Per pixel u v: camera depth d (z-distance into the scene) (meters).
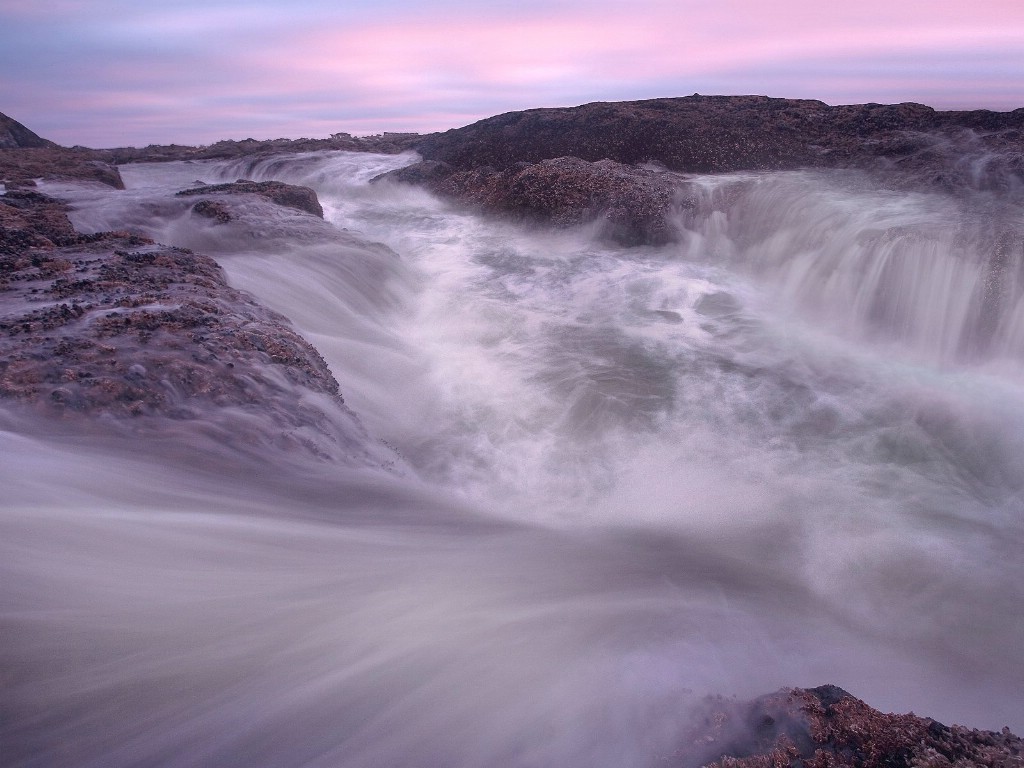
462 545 4.11
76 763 2.40
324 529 3.99
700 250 12.61
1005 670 3.73
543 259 12.66
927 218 10.41
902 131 14.37
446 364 8.12
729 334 9.40
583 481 5.74
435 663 3.01
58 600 2.93
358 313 9.35
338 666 2.92
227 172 21.86
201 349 5.30
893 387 7.86
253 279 8.91
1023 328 8.53
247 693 2.74
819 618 3.93
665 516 5.16
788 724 2.38
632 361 8.38
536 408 7.07
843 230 10.72
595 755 2.48
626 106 18.09
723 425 6.88
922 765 2.18
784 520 5.17
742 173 14.16
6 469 3.64
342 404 5.61
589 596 3.69
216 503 3.96
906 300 9.66
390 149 22.23
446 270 12.34
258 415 4.82
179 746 2.51
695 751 2.38
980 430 6.82
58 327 5.41
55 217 9.58
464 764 2.50
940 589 4.42
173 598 3.14
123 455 4.14
